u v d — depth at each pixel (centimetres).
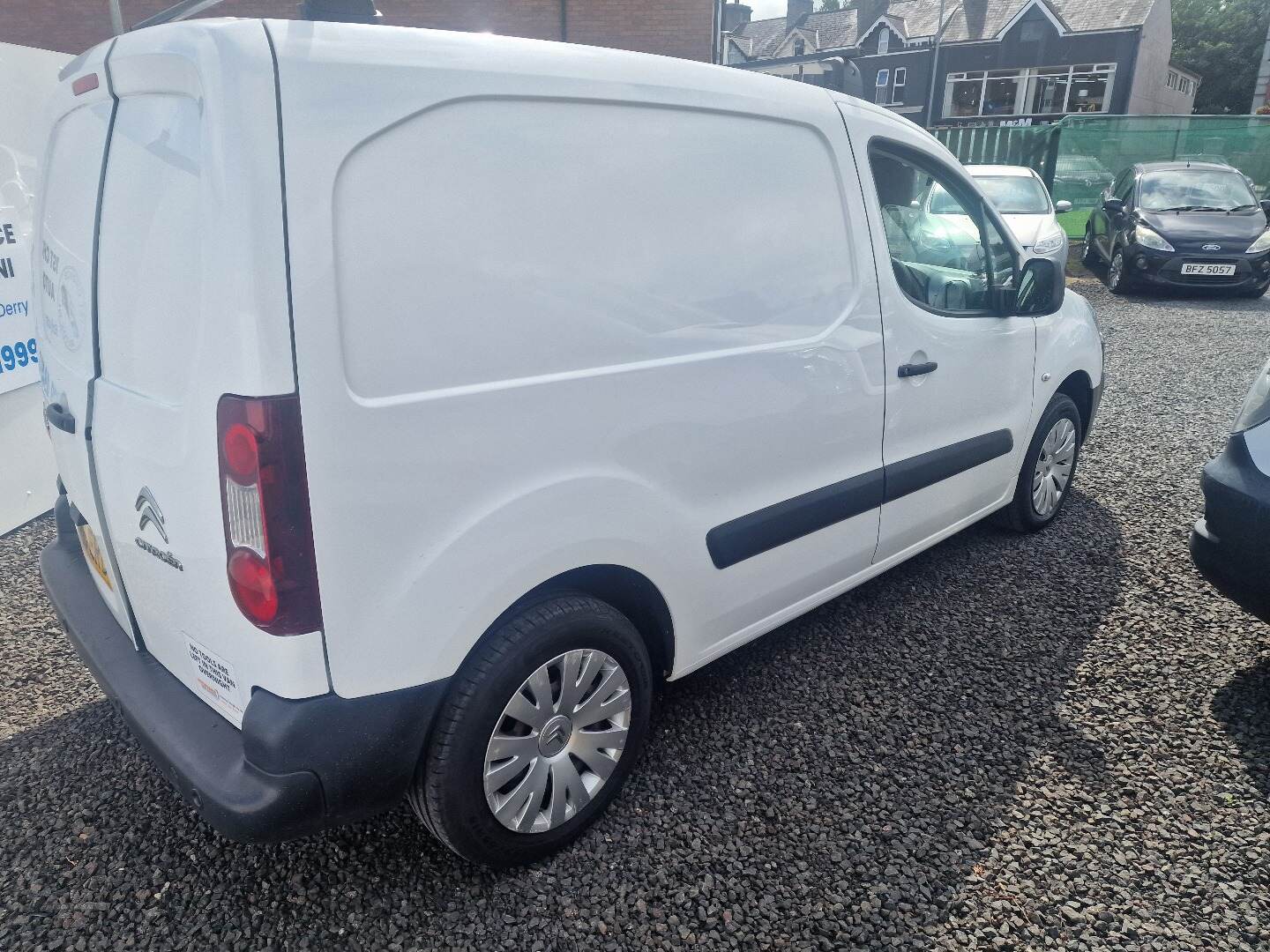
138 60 178
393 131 173
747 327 248
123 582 222
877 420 298
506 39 194
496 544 194
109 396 203
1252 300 1073
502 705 202
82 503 237
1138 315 984
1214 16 4975
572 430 207
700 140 233
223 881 220
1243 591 279
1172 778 254
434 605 186
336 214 166
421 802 204
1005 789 250
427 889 217
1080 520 437
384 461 176
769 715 285
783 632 337
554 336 202
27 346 450
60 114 227
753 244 248
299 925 207
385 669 183
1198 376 716
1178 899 213
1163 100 4162
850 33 4341
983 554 400
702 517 246
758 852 228
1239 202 1129
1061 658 316
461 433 187
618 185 213
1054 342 390
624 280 216
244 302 158
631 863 225
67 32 1238
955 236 329
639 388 220
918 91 4028
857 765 261
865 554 313
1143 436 567
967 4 3966
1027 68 3769
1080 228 1673
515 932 205
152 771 260
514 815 213
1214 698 291
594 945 202
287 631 172
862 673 308
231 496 169
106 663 222
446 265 182
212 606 185
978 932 204
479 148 186
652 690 244
